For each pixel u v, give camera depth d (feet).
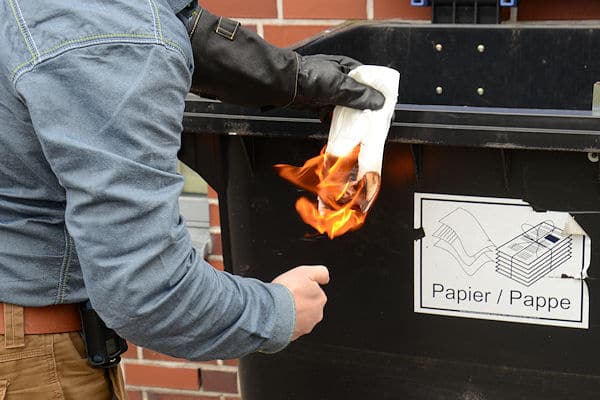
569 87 6.99
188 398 9.48
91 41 4.23
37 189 4.91
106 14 4.26
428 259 6.27
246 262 6.80
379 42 7.26
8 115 4.63
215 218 8.84
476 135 5.70
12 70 4.33
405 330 6.51
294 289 5.02
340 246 6.45
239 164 6.51
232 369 9.25
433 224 6.17
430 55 7.20
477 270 6.18
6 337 5.15
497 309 6.23
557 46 6.93
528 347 6.27
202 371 9.34
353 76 5.70
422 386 6.63
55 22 4.29
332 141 5.82
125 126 4.23
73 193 4.31
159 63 4.28
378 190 5.80
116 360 5.60
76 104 4.24
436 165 6.00
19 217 4.96
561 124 5.53
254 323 4.79
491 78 7.13
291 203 6.48
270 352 5.06
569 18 7.52
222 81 5.32
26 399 5.32
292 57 5.40
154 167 4.34
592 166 5.69
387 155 6.10
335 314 6.64
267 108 5.89
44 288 5.13
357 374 6.77
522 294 6.15
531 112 5.60
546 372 6.29
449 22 7.38
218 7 8.30
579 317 6.07
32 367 5.28
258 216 6.61
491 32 7.04
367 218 6.29
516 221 5.98
